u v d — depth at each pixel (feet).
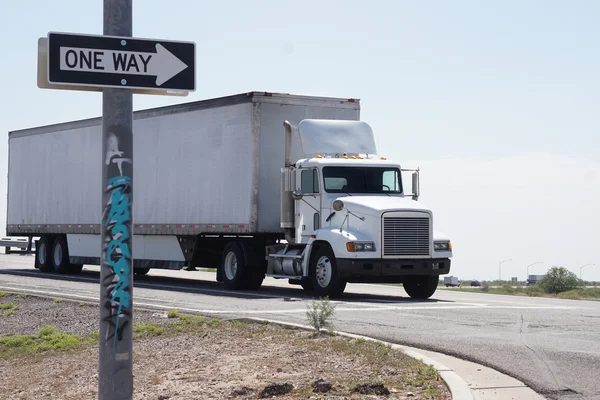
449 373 37.40
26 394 41.75
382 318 61.31
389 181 85.87
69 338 58.13
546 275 146.41
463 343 47.60
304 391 35.24
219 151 93.09
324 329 52.65
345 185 84.23
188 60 25.32
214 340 52.01
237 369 41.86
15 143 135.33
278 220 89.81
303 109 91.40
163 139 101.60
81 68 24.44
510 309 68.49
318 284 82.89
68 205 121.90
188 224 97.45
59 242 126.21
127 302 24.66
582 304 74.90
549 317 61.82
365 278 80.33
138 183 105.60
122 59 24.77
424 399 32.94
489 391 34.68
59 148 124.26
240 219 90.12
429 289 83.46
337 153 86.43
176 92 25.34
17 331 65.36
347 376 38.14
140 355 48.78
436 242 81.05
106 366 24.53
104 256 24.56
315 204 84.17
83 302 76.79
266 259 91.76
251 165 88.69
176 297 82.02
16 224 134.21
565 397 33.55
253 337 51.96
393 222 79.30
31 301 80.69
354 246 78.38
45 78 24.23
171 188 100.17
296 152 88.17
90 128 117.39
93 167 116.57
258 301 77.05
